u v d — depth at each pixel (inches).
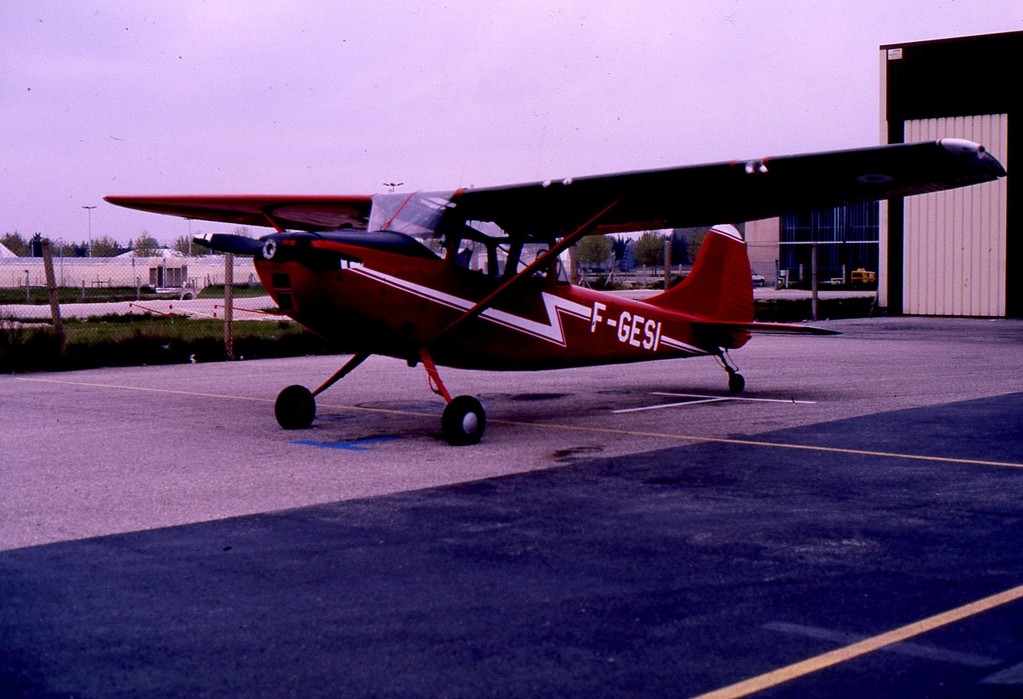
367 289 311.4
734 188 329.7
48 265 578.9
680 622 151.3
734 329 439.2
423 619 153.4
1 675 132.6
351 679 130.9
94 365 584.4
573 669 133.5
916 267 1103.6
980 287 1063.6
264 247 295.9
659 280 1800.0
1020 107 1029.8
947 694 124.3
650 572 177.0
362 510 224.7
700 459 286.2
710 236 441.7
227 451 302.5
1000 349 664.4
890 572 176.4
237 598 163.6
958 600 160.4
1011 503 230.4
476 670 133.4
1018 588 166.6
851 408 388.2
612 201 343.0
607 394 444.1
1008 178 1040.8
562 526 209.9
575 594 165.0
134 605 160.2
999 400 407.5
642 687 127.3
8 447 309.3
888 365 561.3
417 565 181.9
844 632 146.2
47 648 142.1
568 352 380.5
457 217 339.3
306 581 172.6
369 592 166.6
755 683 128.1
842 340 756.6
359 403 416.8
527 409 397.4
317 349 674.2
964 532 204.2
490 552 190.2
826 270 2293.3
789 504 229.6
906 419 358.3
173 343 623.8
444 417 313.3
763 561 183.5
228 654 139.6
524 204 346.0
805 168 303.6
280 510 225.0
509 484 253.1
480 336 348.2
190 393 453.4
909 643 141.6
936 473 264.5
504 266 353.4
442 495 240.4
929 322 971.9
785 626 149.0
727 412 382.6
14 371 557.9
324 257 299.0
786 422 354.9
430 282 328.2
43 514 221.1
